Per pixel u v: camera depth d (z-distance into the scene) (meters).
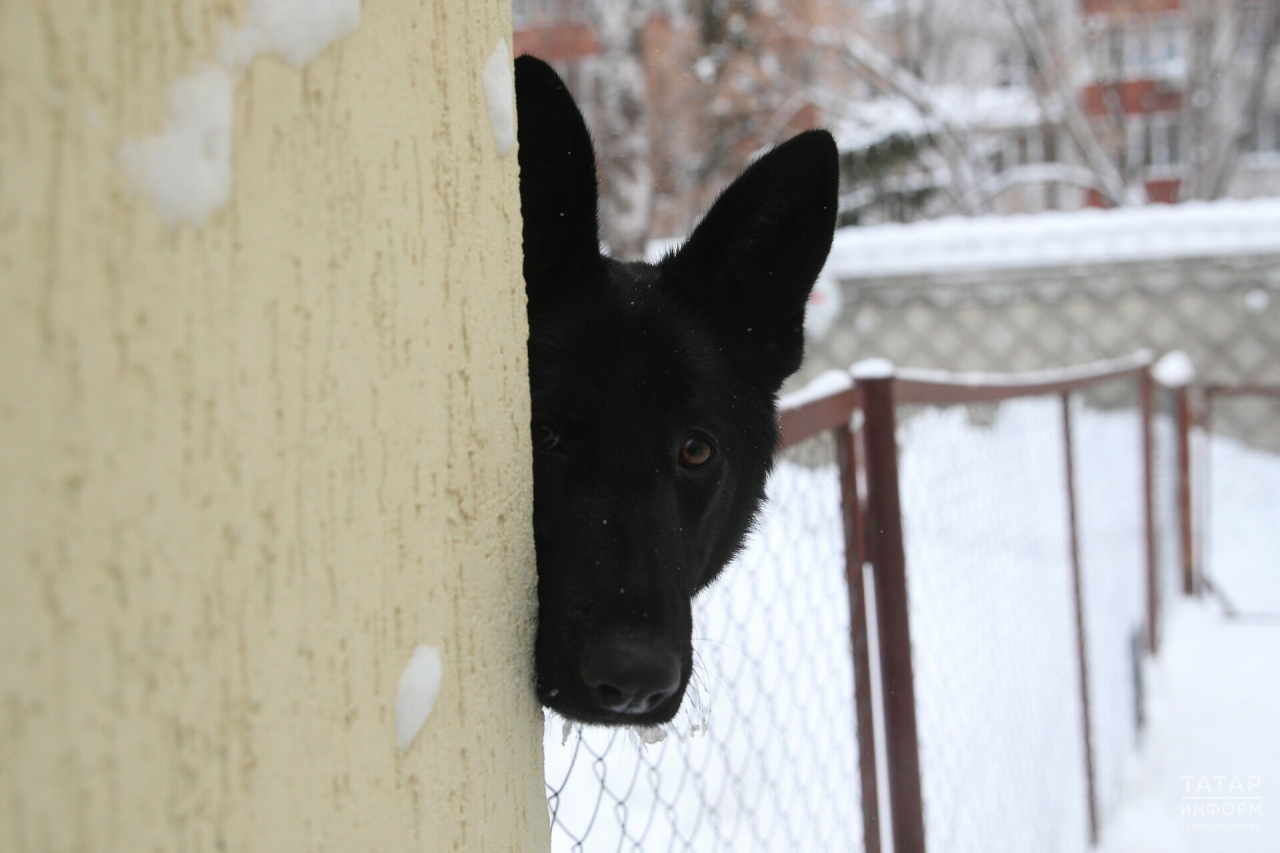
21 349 0.55
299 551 0.75
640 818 2.39
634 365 1.70
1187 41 19.86
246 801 0.70
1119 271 10.25
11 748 0.55
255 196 0.70
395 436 0.86
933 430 2.96
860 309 10.83
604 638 1.32
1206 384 8.98
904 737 2.54
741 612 2.65
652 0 11.79
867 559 2.54
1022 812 3.71
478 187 0.99
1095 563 5.21
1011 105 19.91
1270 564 9.08
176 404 0.64
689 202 14.21
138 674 0.62
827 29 15.38
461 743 0.97
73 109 0.58
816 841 2.06
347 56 0.79
